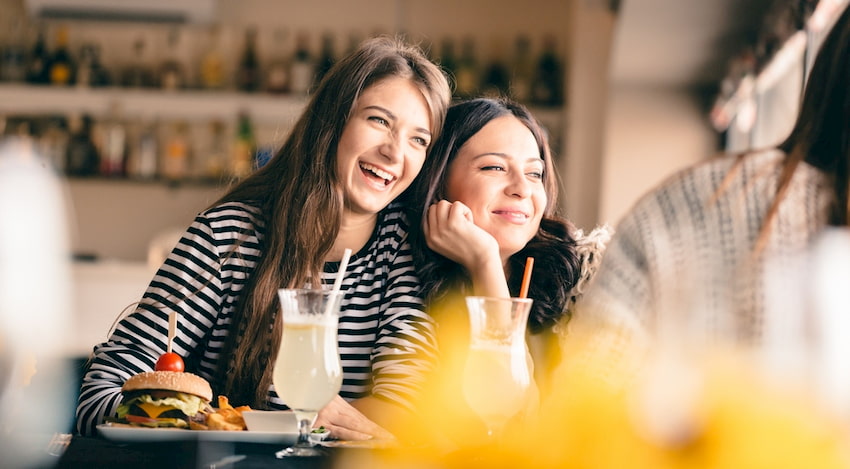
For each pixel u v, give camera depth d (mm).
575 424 579
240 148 5160
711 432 527
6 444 1422
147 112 5172
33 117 5254
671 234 1183
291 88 5230
